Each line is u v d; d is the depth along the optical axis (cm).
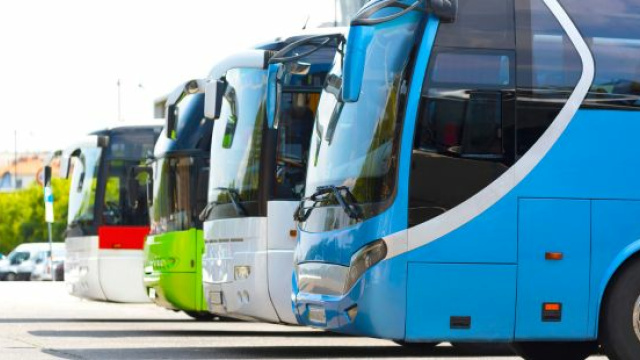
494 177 1836
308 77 2494
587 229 1847
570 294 1839
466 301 1816
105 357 2211
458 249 1819
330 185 1948
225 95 2686
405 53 1858
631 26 1902
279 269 2439
